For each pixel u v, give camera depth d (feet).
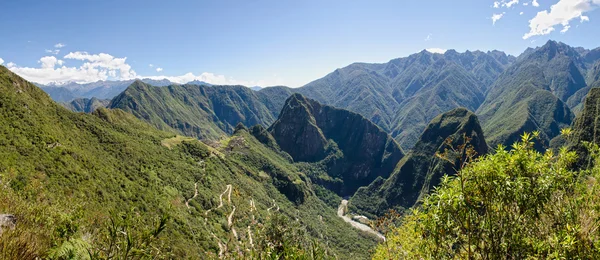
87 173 174.91
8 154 144.25
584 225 17.15
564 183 18.31
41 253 16.19
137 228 12.17
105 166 211.61
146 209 177.99
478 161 18.65
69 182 149.48
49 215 22.88
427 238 20.56
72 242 14.61
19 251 15.24
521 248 17.34
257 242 18.60
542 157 18.95
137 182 219.82
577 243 15.88
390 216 35.01
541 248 16.57
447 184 19.60
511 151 18.80
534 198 17.34
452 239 19.36
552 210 18.39
